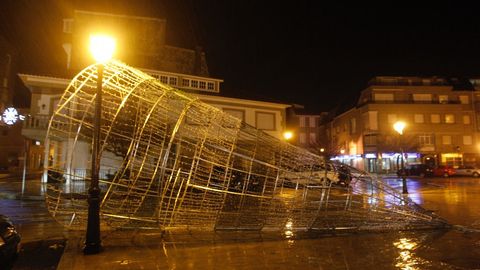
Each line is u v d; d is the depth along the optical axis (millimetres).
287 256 6469
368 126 47812
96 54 6582
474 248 6949
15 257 6020
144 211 7969
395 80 49844
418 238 7824
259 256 6480
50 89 23859
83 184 10711
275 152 8617
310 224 8469
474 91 49594
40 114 23203
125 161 7910
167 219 7699
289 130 41938
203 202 7977
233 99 28906
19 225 9578
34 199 15438
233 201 8281
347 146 54344
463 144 48438
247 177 8383
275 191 8281
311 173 8547
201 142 7738
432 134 48125
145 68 27062
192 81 28719
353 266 5875
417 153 46375
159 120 7848
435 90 49188
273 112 30953
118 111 7191
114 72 7551
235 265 5961
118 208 7734
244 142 8398
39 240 7793
